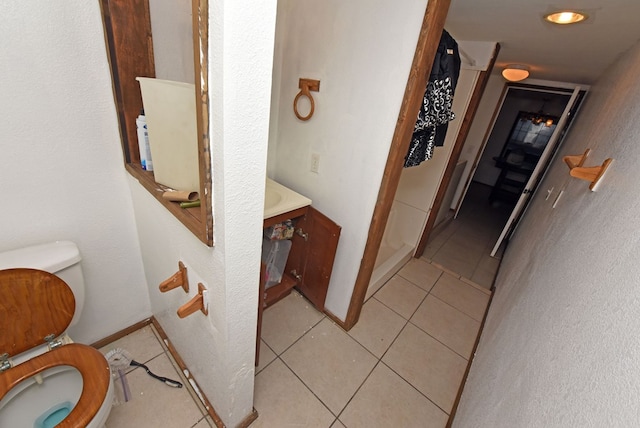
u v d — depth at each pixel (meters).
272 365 1.48
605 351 0.44
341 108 1.40
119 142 1.12
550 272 0.95
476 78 2.14
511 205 4.71
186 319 1.14
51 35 0.86
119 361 1.36
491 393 0.95
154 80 0.86
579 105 2.71
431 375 1.56
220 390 1.07
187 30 1.14
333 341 1.68
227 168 0.61
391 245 2.73
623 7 1.05
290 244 1.89
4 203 0.94
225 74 0.52
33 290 0.93
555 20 1.30
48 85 0.90
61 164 1.01
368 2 1.16
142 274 1.44
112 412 1.18
